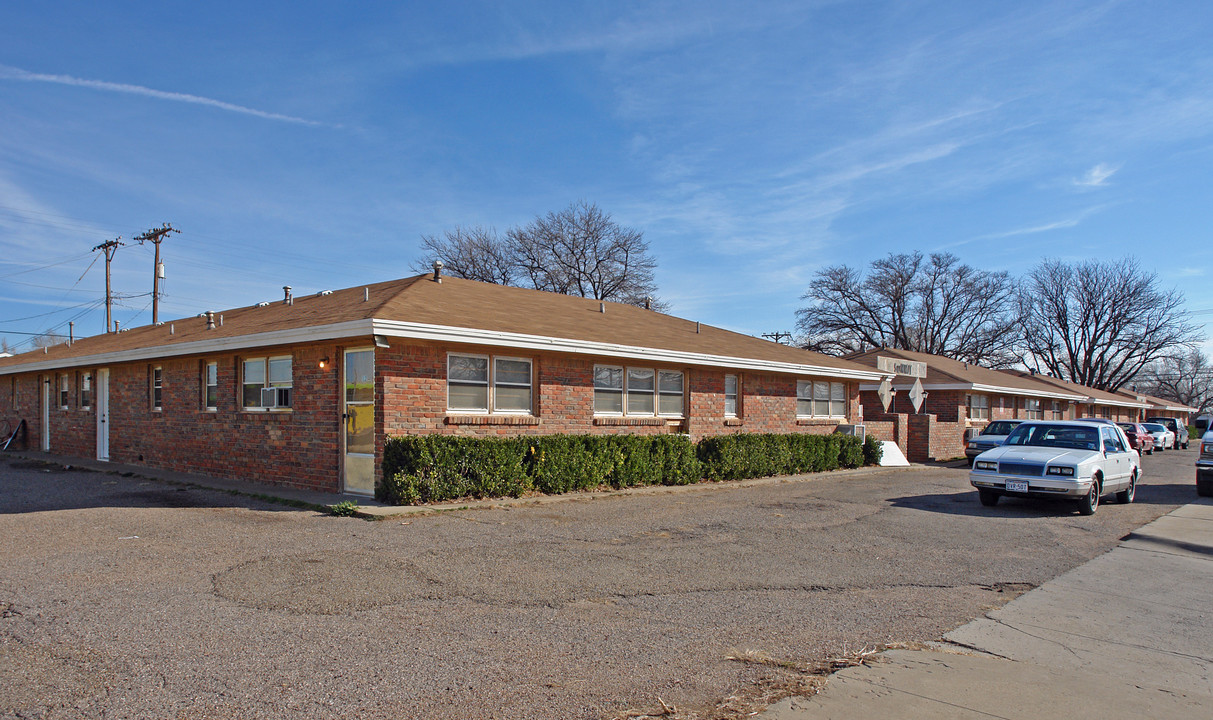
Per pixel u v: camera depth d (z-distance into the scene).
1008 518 12.25
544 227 48.94
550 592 6.75
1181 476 21.92
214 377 15.30
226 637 5.33
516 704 4.34
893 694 4.64
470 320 13.08
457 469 11.88
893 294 60.59
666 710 4.30
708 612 6.30
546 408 14.49
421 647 5.24
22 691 4.36
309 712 4.16
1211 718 4.44
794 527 10.71
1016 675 5.07
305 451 13.09
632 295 48.94
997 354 63.44
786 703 4.45
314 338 12.12
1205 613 6.82
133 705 4.20
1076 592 7.46
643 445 15.16
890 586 7.43
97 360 17.67
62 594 6.31
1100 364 66.38
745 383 19.67
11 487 13.35
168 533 8.99
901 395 30.42
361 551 8.18
